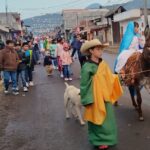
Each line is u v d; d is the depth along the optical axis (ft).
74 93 30.58
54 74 69.36
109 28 201.46
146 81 29.81
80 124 30.78
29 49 55.93
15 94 49.03
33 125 31.99
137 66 30.12
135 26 35.32
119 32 184.24
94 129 23.98
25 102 42.86
